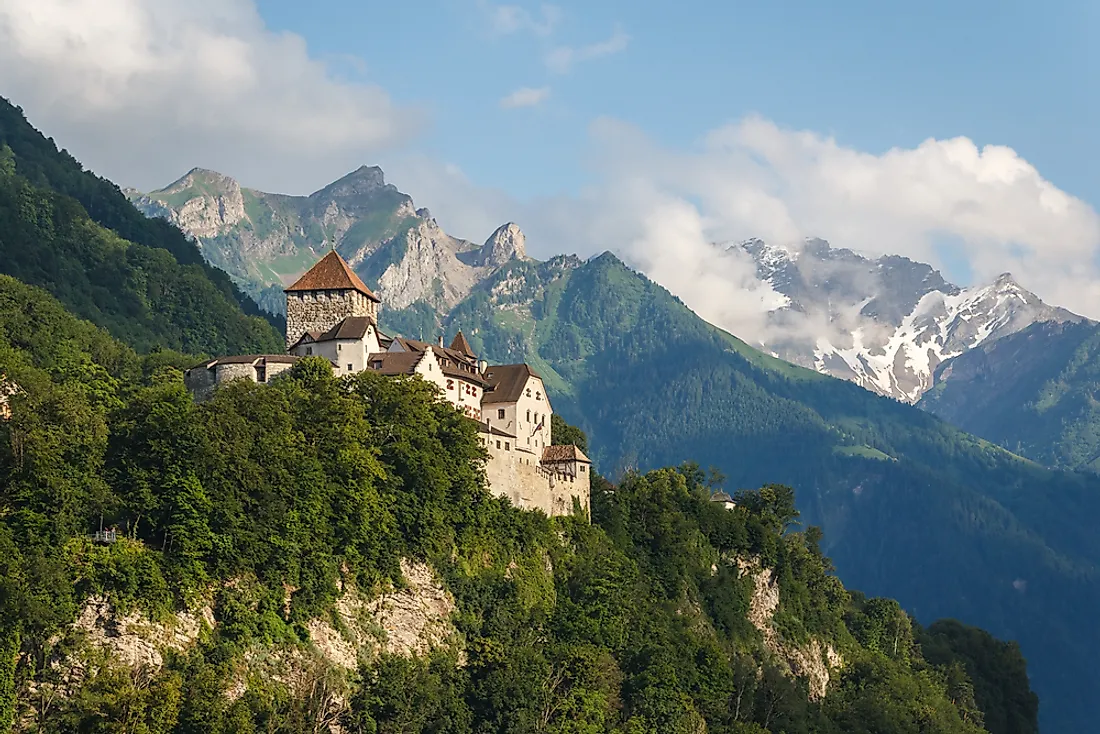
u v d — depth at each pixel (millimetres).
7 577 173625
